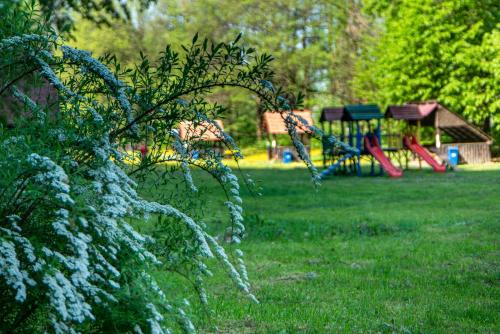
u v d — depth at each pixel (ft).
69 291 9.75
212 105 14.69
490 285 27.73
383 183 92.89
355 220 49.47
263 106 13.94
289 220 49.01
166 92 13.83
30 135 11.44
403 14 140.46
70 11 63.57
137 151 14.23
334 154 115.44
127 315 11.27
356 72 190.80
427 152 122.52
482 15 136.77
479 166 127.95
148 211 12.25
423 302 24.66
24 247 10.23
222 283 27.68
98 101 13.62
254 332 20.58
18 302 10.78
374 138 116.16
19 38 12.23
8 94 13.47
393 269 31.12
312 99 195.31
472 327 21.20
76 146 11.91
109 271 11.35
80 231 10.72
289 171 124.16
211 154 14.44
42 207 11.17
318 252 36.17
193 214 14.88
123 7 71.61
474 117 135.64
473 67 134.92
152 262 12.18
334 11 197.26
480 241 39.22
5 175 10.36
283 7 195.21
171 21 192.13
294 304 24.47
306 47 190.29
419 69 139.44
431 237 41.22
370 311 23.27
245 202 65.57
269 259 34.12
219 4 193.88
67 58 13.01
